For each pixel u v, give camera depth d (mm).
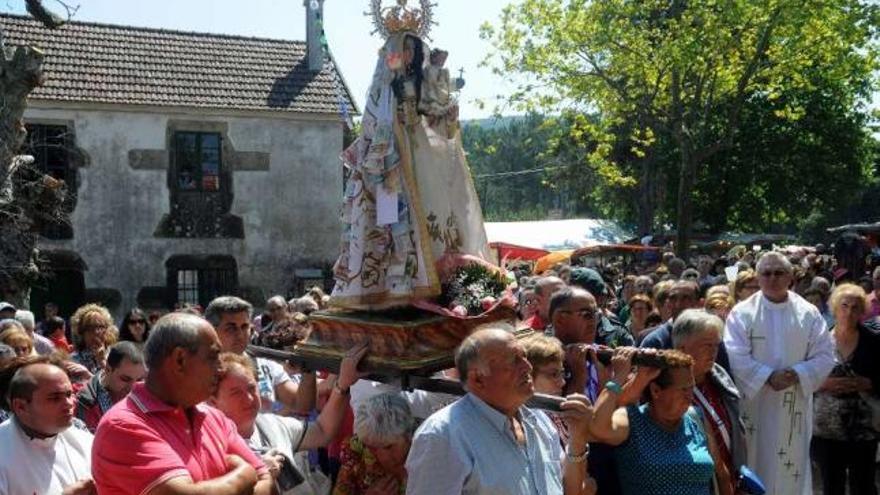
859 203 56875
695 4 21641
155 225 22766
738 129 36344
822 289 10250
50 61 22484
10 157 14531
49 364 4348
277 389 5977
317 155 23938
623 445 4691
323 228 23953
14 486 4156
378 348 4805
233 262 23359
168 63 23641
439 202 5090
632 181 26438
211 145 23250
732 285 8820
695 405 5285
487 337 3949
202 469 3584
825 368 6715
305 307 9039
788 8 21156
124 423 3486
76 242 22125
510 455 3918
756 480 5227
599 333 6906
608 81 23406
